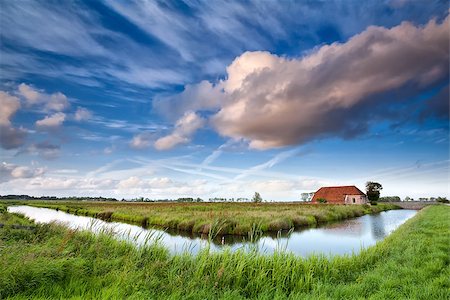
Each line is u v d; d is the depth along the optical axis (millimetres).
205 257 8078
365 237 20312
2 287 5621
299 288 7230
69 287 6008
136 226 27641
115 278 6590
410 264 8758
